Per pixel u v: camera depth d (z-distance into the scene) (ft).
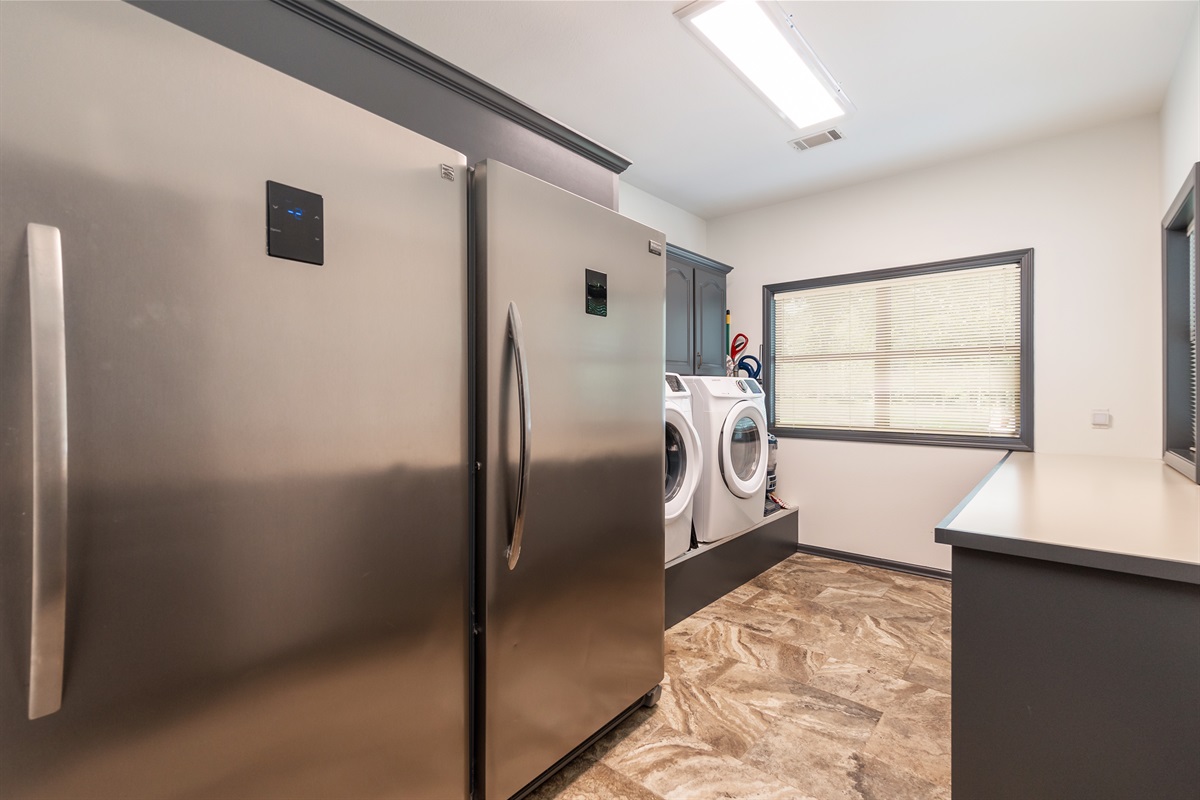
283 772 3.28
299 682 3.34
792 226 13.14
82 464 2.53
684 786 5.22
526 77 7.89
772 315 13.64
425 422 4.02
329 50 4.16
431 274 4.05
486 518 4.38
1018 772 3.59
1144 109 8.88
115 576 2.63
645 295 6.06
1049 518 4.18
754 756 5.65
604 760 5.59
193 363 2.87
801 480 13.05
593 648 5.42
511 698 4.59
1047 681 3.51
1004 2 6.37
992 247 10.53
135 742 2.71
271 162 3.17
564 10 6.45
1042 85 8.16
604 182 6.61
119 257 2.63
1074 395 9.73
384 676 3.80
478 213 4.40
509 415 4.51
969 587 3.78
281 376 3.22
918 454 11.46
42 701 2.43
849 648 8.08
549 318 4.87
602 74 7.83
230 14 3.69
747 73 7.75
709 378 10.25
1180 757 3.10
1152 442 9.06
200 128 2.89
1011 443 10.37
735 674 7.33
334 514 3.49
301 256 3.29
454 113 4.99
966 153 10.58
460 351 4.27
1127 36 6.98
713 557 9.86
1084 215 9.62
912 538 11.50
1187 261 8.15
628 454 5.82
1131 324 9.23
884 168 11.28
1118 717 3.28
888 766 5.49
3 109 2.33
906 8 6.47
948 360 11.23
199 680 2.92
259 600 3.15
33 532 2.37
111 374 2.61
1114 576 3.29
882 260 11.83
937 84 8.13
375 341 3.69
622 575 5.77
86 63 2.54
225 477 3.00
